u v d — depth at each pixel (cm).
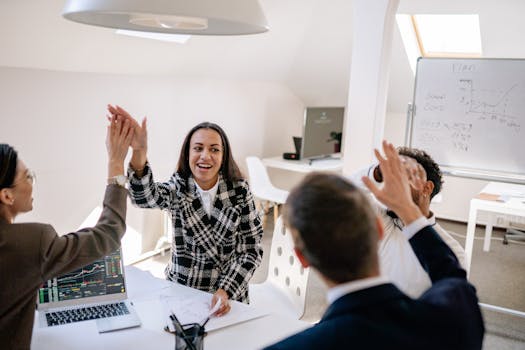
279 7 394
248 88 501
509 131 337
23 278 116
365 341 78
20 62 285
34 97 299
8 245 114
